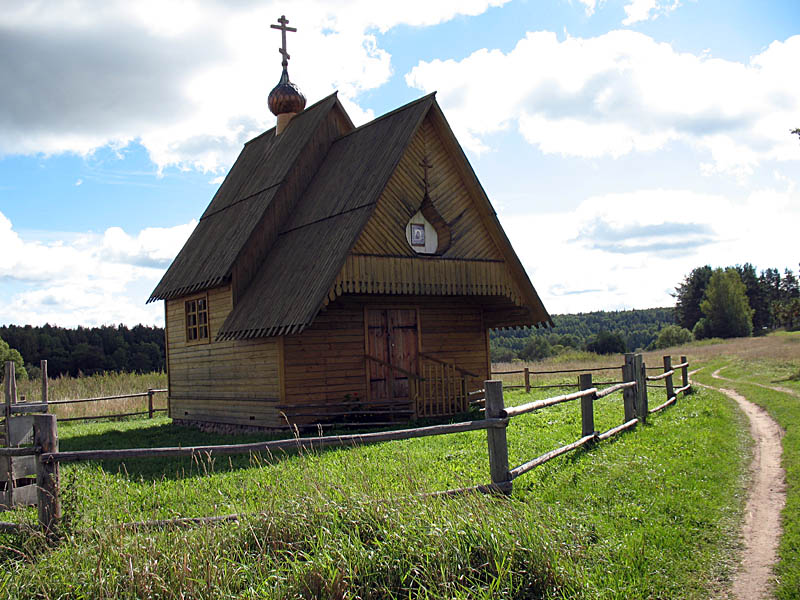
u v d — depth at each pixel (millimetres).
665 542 7691
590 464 10766
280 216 22422
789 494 9648
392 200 19281
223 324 20891
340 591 6223
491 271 20969
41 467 7824
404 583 6426
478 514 7246
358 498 7535
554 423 15602
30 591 6457
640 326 183000
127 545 6855
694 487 9711
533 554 6711
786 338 78062
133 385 38281
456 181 20609
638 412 15219
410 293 19297
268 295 19906
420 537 6848
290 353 19312
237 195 25922
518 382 35469
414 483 8359
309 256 19422
